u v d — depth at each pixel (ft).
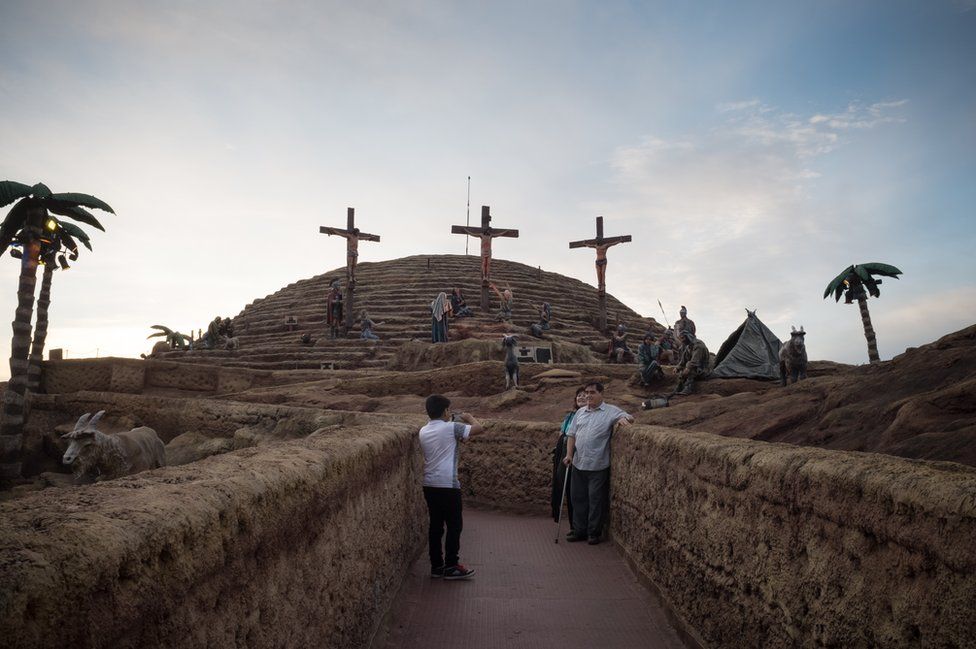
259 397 66.74
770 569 11.66
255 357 109.29
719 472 14.21
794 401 33.65
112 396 59.16
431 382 67.82
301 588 10.47
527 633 17.39
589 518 26.76
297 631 10.21
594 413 27.32
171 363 72.49
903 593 7.82
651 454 20.26
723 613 13.94
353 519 14.01
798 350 47.34
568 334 125.39
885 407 25.31
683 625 16.51
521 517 34.19
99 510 6.44
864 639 8.57
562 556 25.14
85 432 35.78
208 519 7.34
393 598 18.54
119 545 5.74
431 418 23.30
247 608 8.36
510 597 20.33
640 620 18.22
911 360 29.01
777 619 11.35
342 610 12.94
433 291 142.20
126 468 37.40
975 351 25.80
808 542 10.34
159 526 6.43
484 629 17.66
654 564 19.67
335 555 12.50
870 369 33.30
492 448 36.81
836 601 9.36
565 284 166.40
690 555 16.25
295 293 156.25
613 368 69.36
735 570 13.32
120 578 5.80
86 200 61.16
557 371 65.31
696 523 15.83
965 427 19.15
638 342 135.44
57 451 57.36
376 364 103.40
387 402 61.67
